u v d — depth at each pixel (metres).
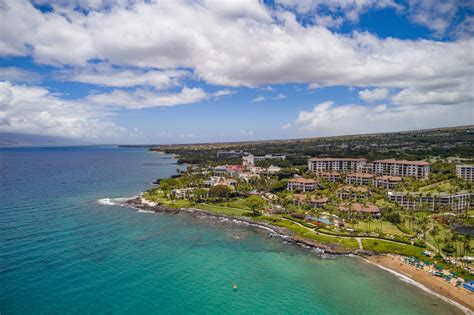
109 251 117.56
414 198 183.00
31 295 85.19
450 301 86.88
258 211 183.50
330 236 135.50
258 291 92.19
